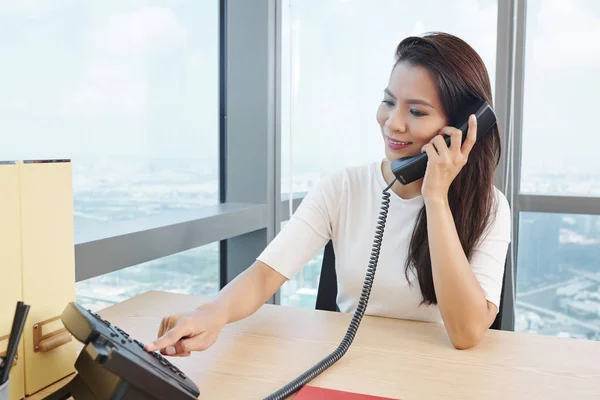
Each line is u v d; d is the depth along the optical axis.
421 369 1.02
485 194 1.34
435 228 1.21
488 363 1.05
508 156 2.65
